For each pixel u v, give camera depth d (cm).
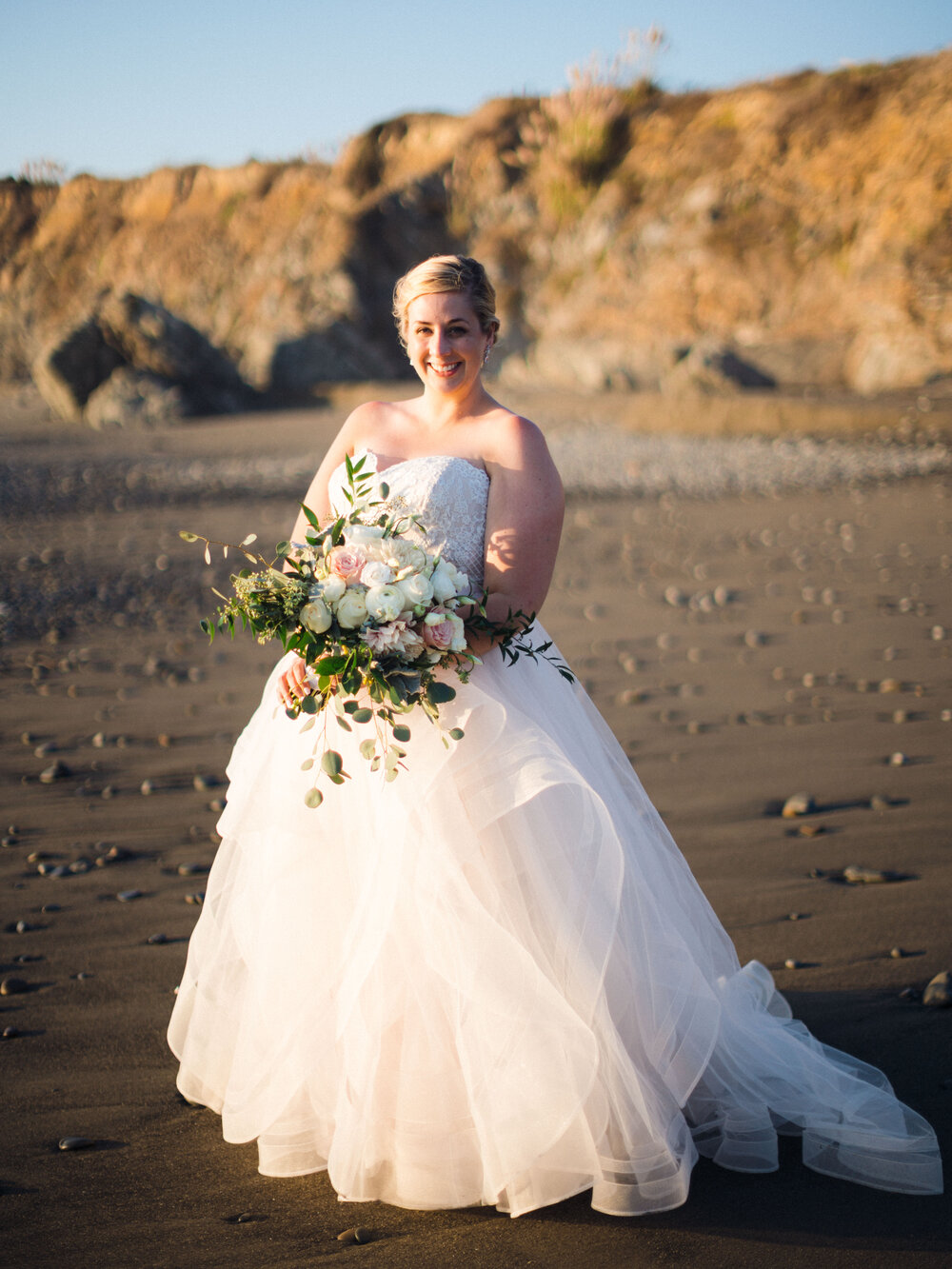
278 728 265
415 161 3784
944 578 901
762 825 441
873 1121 252
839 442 1709
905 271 2344
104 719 616
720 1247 219
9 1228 227
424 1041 238
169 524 1248
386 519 246
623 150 3198
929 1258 215
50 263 4356
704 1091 262
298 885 253
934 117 2597
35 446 2039
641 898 258
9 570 1029
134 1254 219
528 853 243
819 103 2852
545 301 3141
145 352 2523
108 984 332
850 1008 307
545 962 241
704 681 655
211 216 4069
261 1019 252
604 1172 232
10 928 370
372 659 231
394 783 243
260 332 2991
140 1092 279
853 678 648
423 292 263
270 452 1895
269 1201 237
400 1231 227
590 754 271
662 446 1772
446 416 274
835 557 1000
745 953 340
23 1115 269
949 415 1789
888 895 374
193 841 446
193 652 766
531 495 260
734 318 2697
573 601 880
